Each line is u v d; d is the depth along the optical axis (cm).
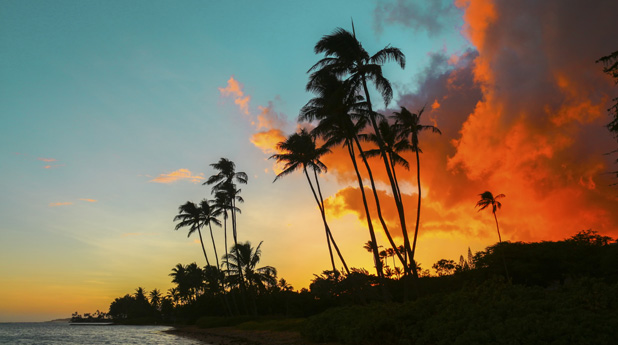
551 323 1065
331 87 3059
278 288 7131
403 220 2578
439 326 1349
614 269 4597
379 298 3809
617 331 982
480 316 1283
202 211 6562
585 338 981
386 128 3500
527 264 5247
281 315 5844
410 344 1436
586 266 4947
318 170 4000
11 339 4866
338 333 1975
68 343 3684
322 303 5231
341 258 3547
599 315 1067
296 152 3912
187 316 9719
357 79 2772
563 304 1220
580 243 5403
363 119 3062
